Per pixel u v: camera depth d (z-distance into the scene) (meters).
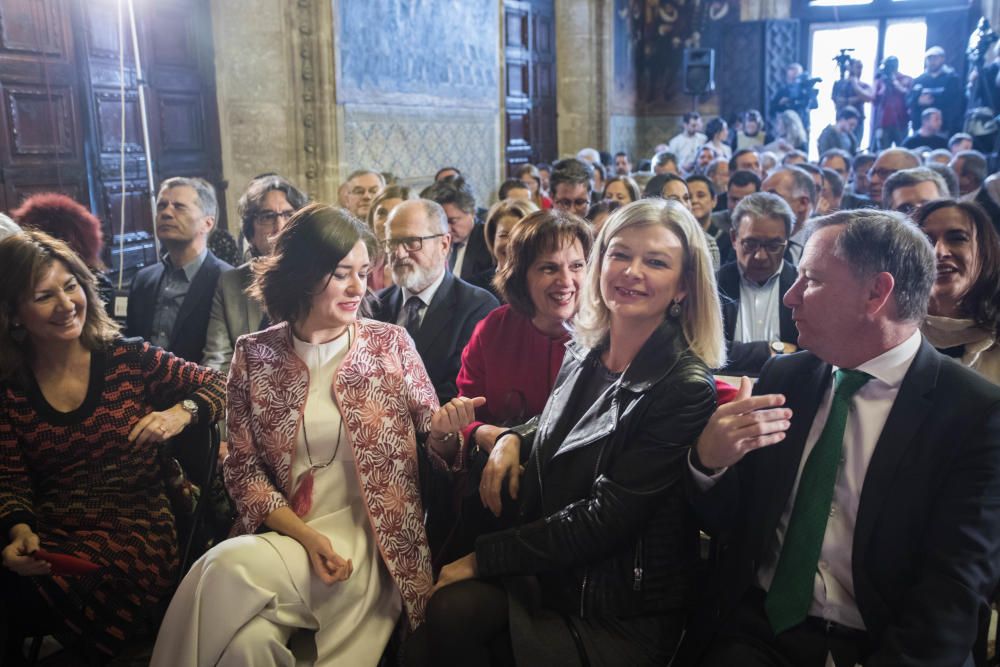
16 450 2.56
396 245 3.25
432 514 2.57
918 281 1.82
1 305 2.47
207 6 7.77
